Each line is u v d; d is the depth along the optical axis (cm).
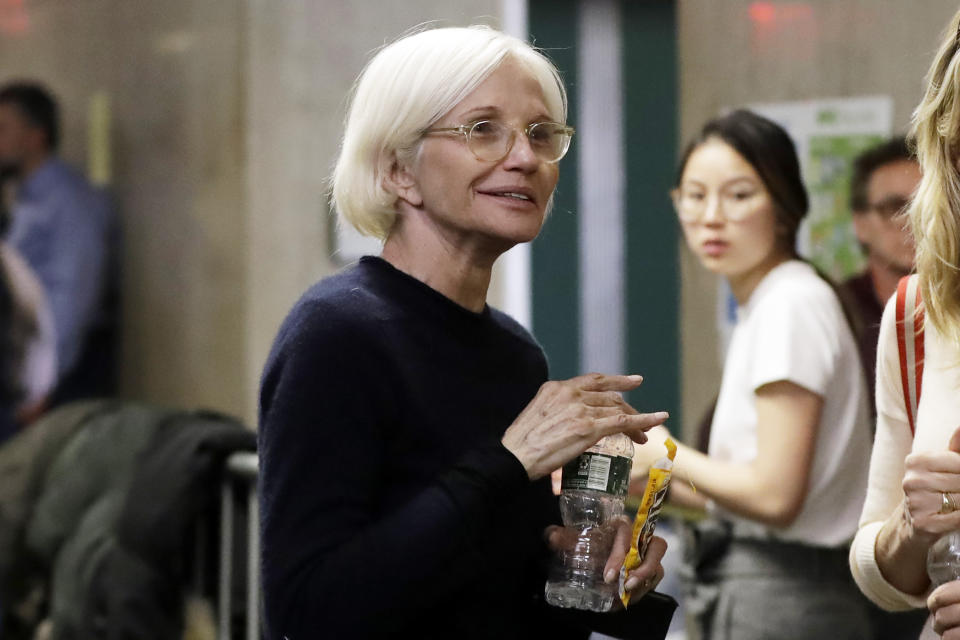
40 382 1354
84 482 928
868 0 1127
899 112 1113
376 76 488
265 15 1266
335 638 440
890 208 940
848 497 708
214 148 1288
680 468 710
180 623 878
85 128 1383
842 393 708
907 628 731
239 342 1271
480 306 499
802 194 741
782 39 1184
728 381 734
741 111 748
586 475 469
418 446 464
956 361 482
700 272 1252
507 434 456
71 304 1353
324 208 1286
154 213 1346
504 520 484
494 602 479
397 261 492
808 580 702
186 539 877
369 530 443
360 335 459
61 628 890
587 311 1755
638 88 1753
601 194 1755
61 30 1412
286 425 451
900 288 505
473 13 1359
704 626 735
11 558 941
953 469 460
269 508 454
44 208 1366
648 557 484
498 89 473
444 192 472
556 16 1736
